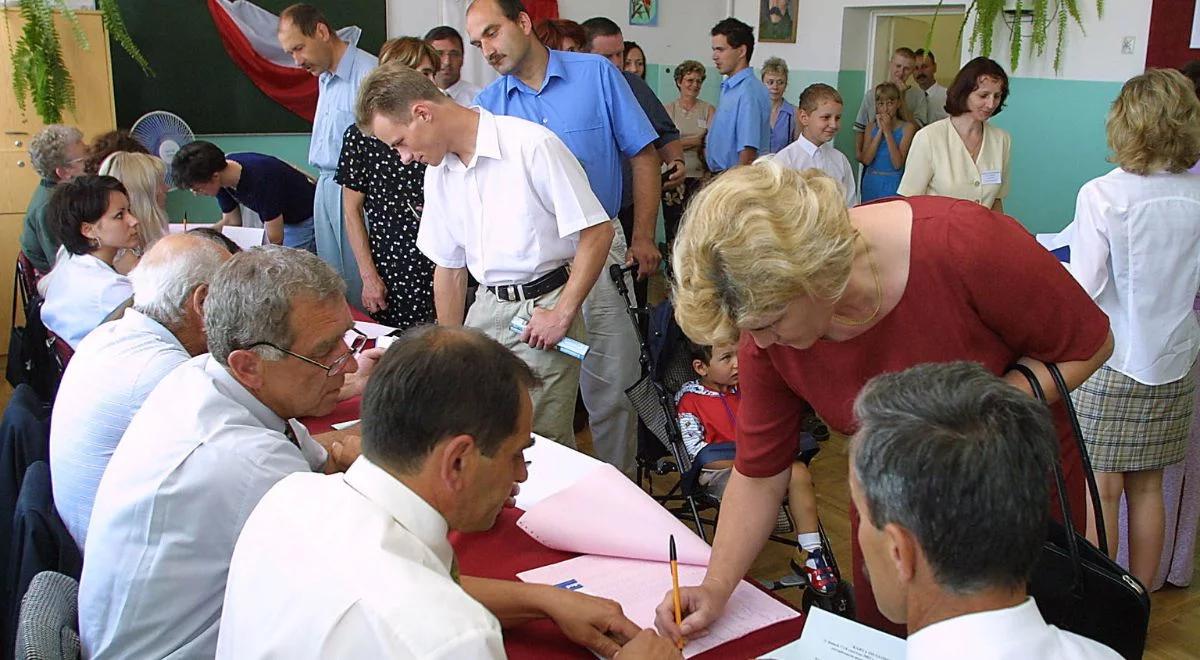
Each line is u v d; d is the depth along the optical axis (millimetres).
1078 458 1395
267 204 3973
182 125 5344
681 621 1298
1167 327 2363
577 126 3033
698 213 1075
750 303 1028
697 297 1069
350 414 2201
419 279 3480
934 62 6496
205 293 1814
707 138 5566
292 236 4156
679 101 6699
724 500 1479
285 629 937
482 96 3162
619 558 1512
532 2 6520
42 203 3760
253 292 1454
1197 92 2883
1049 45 5469
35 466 1709
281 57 5816
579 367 2498
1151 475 2576
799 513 2369
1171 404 2449
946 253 1213
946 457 785
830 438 4012
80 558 1622
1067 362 1267
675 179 3650
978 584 798
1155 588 2842
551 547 1550
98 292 2689
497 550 1545
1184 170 2322
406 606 900
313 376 1520
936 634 821
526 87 3057
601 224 2330
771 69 6156
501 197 2322
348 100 3883
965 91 3900
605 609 1280
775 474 1445
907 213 1258
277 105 5879
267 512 1054
